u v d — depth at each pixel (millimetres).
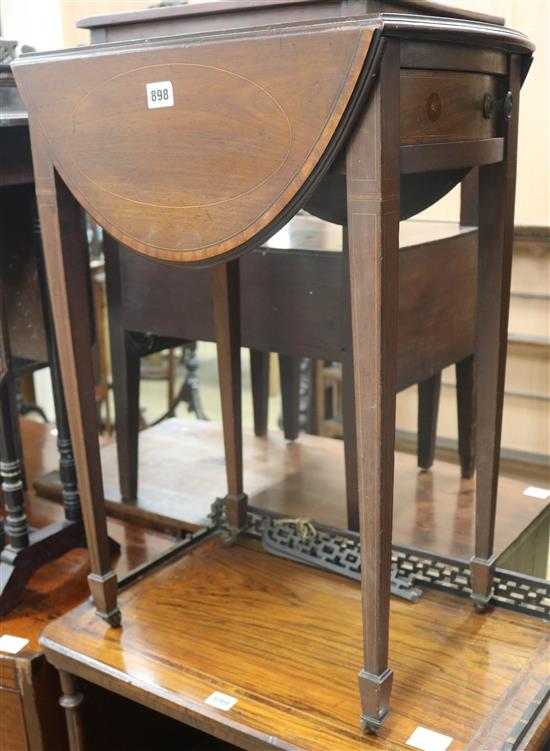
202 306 1696
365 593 1060
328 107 892
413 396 2596
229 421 1595
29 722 1440
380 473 999
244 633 1350
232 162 985
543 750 1208
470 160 1074
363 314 956
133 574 1517
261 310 1602
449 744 1083
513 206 1247
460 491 1826
